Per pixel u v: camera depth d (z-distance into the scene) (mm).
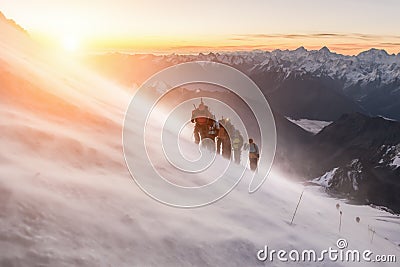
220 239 5078
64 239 3955
